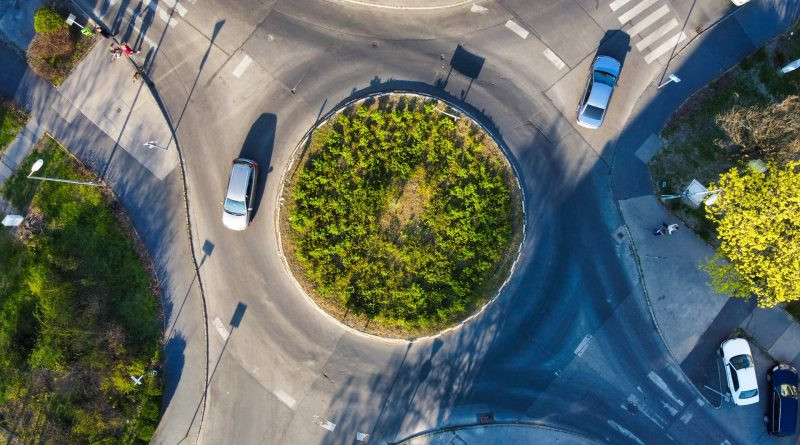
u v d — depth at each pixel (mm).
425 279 29938
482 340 30125
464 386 30172
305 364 30234
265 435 30344
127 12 29828
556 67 29875
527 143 29953
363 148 29766
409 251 29766
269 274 30156
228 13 29875
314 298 29953
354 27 29891
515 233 30078
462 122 29859
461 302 29672
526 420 30188
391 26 29844
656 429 30156
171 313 30062
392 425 30188
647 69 29875
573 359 30219
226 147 29922
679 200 29859
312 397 30266
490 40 29891
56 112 29859
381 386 30188
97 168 29875
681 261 29906
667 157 29906
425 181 29688
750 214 25203
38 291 28938
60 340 29281
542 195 30047
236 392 30422
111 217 29781
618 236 29984
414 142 29875
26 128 29781
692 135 29844
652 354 30109
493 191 29906
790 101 27141
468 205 29734
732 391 29531
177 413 30250
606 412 30172
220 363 30266
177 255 30031
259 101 29875
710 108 29828
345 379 30203
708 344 30031
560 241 30094
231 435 30438
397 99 29844
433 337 30062
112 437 29609
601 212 30016
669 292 29984
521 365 30172
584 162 29953
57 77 29719
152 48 29875
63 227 29641
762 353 30078
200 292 30141
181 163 29922
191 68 29891
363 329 29984
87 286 29500
